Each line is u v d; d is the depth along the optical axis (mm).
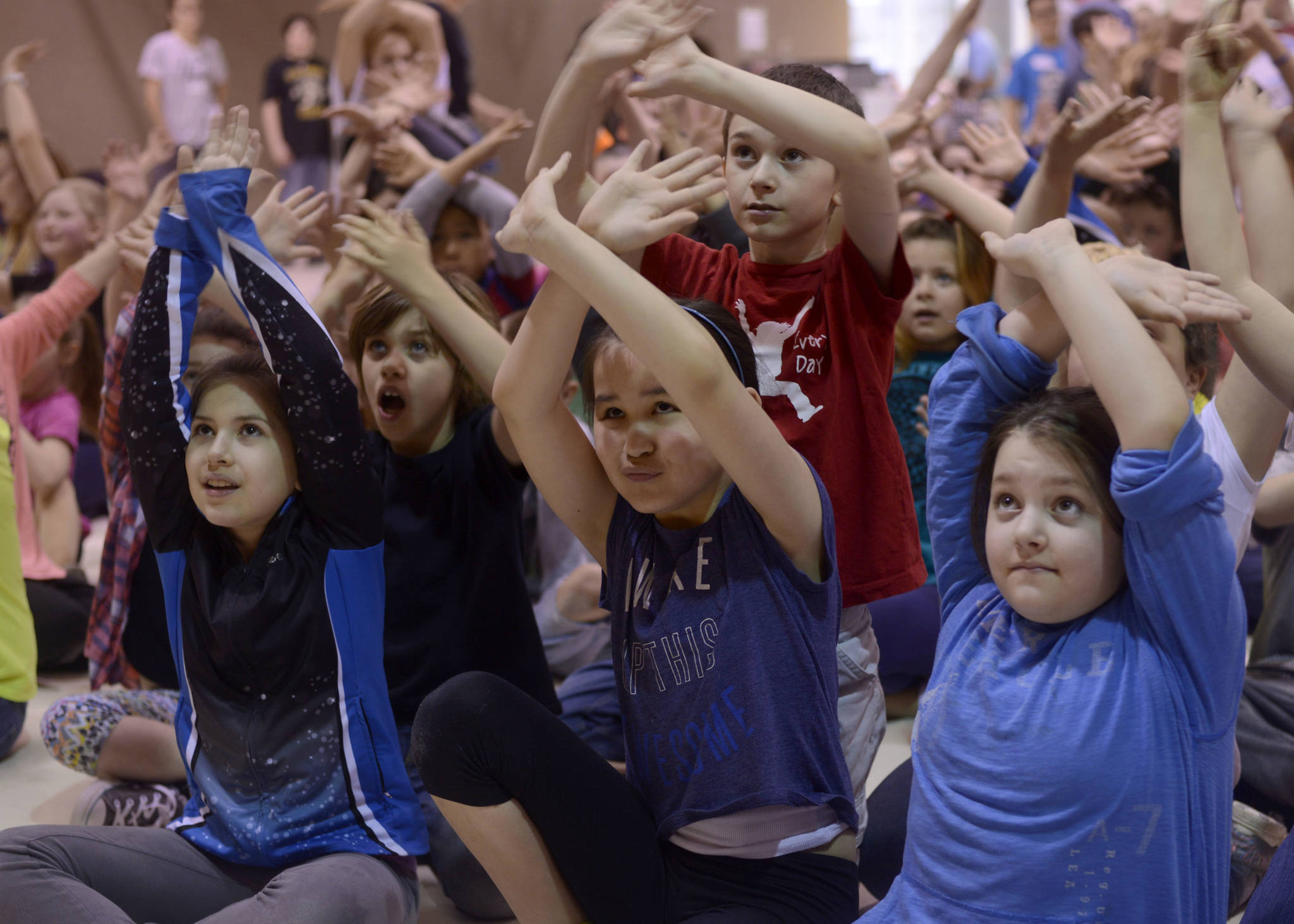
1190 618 1407
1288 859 1557
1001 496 1494
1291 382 1684
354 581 1807
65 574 3160
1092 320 1427
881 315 1995
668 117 3594
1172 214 3531
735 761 1572
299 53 7707
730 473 1549
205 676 1819
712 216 2760
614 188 1516
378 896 1714
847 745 1912
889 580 1960
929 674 2812
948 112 6730
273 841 1787
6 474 2594
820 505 1624
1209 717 1428
